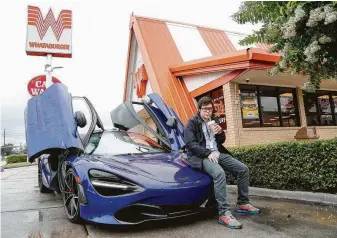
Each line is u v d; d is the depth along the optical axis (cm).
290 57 326
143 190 261
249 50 600
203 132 325
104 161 310
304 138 711
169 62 938
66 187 336
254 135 736
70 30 934
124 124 451
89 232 270
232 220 268
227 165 326
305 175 385
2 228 296
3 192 571
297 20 285
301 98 853
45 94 398
